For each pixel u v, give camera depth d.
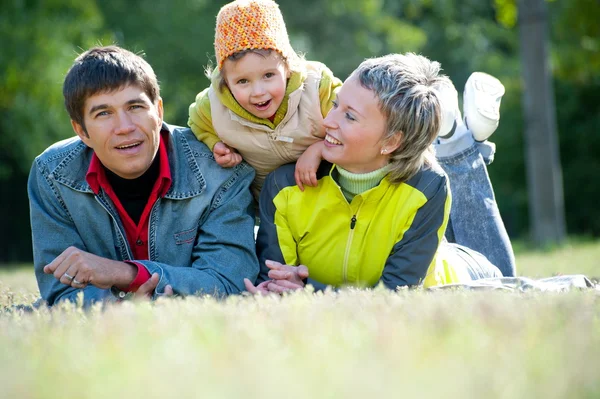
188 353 2.04
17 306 4.16
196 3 26.50
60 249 4.30
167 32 25.36
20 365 2.05
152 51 25.03
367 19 29.88
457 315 2.53
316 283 4.15
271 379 1.75
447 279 4.57
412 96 4.12
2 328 2.72
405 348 2.05
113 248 4.34
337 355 2.02
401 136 4.16
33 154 20.92
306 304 2.91
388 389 1.68
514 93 26.12
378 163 4.26
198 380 1.76
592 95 24.75
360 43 29.59
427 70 4.29
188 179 4.43
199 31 25.75
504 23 16.97
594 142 24.95
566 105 24.78
